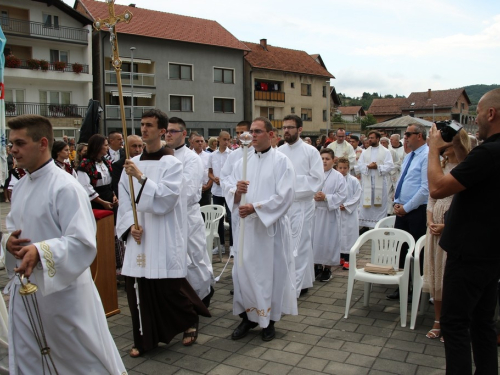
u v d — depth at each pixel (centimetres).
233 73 3475
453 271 303
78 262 269
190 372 367
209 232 705
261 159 441
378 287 596
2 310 382
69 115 2761
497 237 289
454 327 303
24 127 271
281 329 454
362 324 465
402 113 6425
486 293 311
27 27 2606
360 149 1247
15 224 286
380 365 372
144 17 3148
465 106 6312
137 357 396
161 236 391
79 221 270
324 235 624
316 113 4197
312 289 590
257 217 423
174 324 405
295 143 574
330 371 363
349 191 693
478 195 290
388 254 514
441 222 418
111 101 2945
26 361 288
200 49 3266
